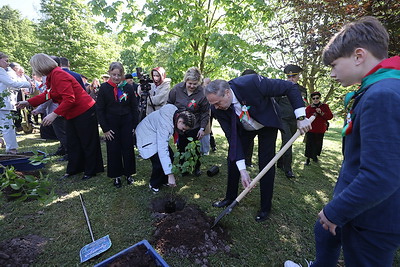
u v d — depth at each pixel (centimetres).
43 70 276
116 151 293
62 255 186
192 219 219
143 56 588
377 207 94
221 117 233
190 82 305
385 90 82
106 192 287
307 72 591
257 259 194
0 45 1969
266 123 217
